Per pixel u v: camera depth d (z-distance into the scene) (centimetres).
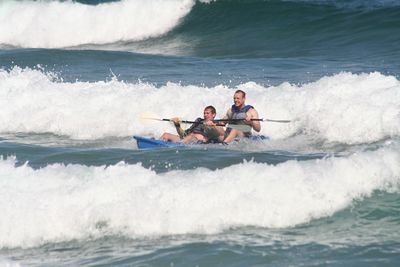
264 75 7669
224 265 3180
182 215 3544
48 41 11856
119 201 3622
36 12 12081
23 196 3697
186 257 3259
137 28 11512
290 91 6078
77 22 11869
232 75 7731
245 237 3425
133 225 3525
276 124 5750
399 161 3981
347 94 5775
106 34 11638
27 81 6969
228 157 4756
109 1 12644
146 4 11581
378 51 8994
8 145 5403
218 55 9900
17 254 3391
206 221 3531
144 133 5931
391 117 5338
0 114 6319
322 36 9888
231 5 11138
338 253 3256
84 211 3581
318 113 5647
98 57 9031
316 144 5291
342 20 10094
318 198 3684
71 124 6053
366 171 3878
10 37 12062
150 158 4778
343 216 3622
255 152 4938
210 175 3775
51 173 3925
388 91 5653
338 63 8375
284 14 10594
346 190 3762
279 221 3556
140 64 8638
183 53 10225
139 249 3359
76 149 5238
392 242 3350
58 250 3409
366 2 10600
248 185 3694
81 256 3328
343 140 5350
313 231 3484
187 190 3656
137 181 3762
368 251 3266
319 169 3819
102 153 4962
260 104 5969
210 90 6356
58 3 12062
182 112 6066
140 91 6391
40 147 5312
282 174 3766
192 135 5456
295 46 9794
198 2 11350
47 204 3631
